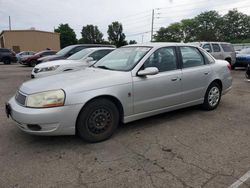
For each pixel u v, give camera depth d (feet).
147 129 15.17
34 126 11.88
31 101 12.01
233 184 9.59
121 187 9.46
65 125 12.14
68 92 12.11
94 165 11.03
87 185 9.61
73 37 264.31
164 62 15.78
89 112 12.76
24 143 13.25
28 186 9.56
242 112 18.63
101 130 13.34
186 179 9.93
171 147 12.74
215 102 19.16
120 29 283.59
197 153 12.07
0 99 23.22
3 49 81.76
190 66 17.16
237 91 26.71
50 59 37.17
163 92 15.43
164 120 16.78
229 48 50.42
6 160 11.47
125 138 13.87
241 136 14.10
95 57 30.37
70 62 28.04
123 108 13.89
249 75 34.47
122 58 15.97
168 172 10.43
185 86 16.62
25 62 68.03
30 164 11.13
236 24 292.20
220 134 14.40
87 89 12.56
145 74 14.10
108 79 13.37
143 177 10.09
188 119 16.98
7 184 9.68
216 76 18.66
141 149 12.53
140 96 14.42
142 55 15.12
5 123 16.25
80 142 13.34
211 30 273.75
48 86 12.44
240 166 10.85
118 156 11.84
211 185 9.54
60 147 12.77
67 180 9.93
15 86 30.81
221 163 11.12
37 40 150.92
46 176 10.20
